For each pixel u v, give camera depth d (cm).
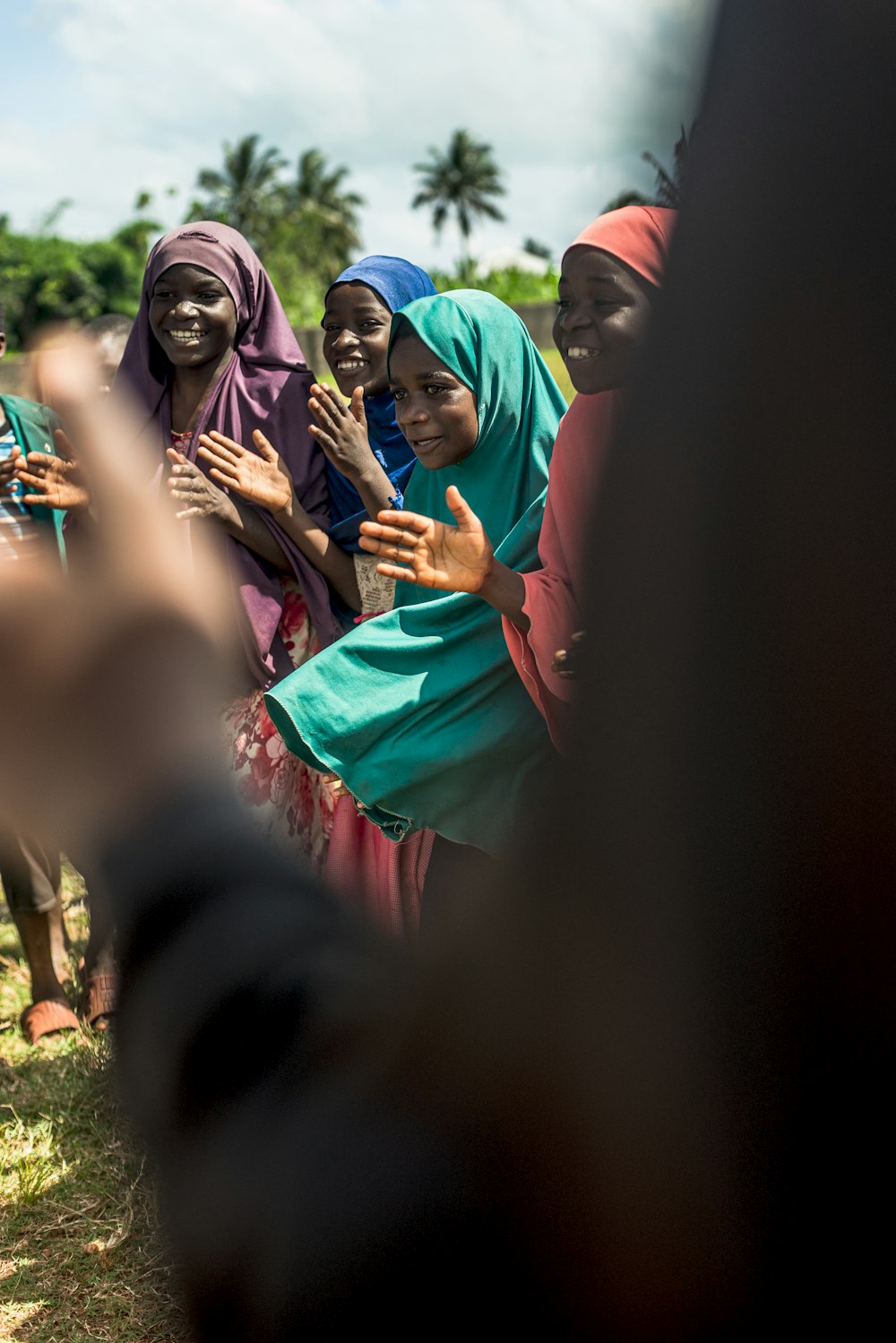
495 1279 42
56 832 44
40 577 44
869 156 30
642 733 34
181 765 46
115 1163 340
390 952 50
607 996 37
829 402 31
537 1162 41
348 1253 44
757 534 32
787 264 31
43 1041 428
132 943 49
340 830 345
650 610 33
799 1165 38
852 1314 41
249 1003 48
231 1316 47
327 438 350
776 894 34
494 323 309
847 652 32
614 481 33
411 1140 44
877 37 30
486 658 285
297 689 282
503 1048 40
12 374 434
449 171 5306
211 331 380
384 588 375
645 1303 41
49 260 4216
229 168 6078
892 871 34
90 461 47
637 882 35
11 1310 295
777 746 33
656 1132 38
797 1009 35
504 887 39
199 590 46
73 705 43
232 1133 47
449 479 328
